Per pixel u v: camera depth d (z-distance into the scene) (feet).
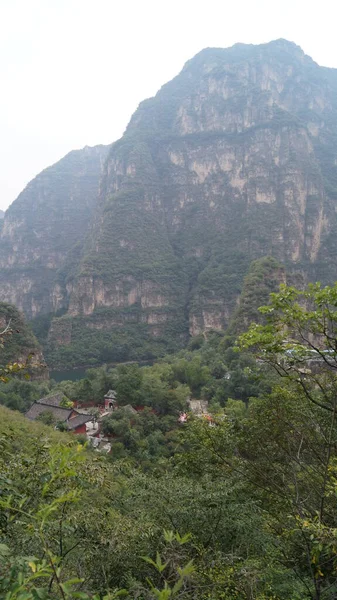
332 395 28.96
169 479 32.40
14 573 9.53
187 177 638.53
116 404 172.55
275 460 33.91
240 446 37.04
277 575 26.08
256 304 272.51
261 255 499.10
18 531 16.16
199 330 464.65
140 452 118.62
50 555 9.70
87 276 508.12
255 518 28.45
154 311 499.92
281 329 28.71
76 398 188.34
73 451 11.82
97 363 419.95
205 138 634.84
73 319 476.13
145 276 522.06
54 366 398.21
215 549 24.21
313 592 22.15
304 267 498.69
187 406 170.30
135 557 21.12
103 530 21.72
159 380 196.75
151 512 27.48
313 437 31.45
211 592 19.56
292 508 27.32
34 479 16.83
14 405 168.45
